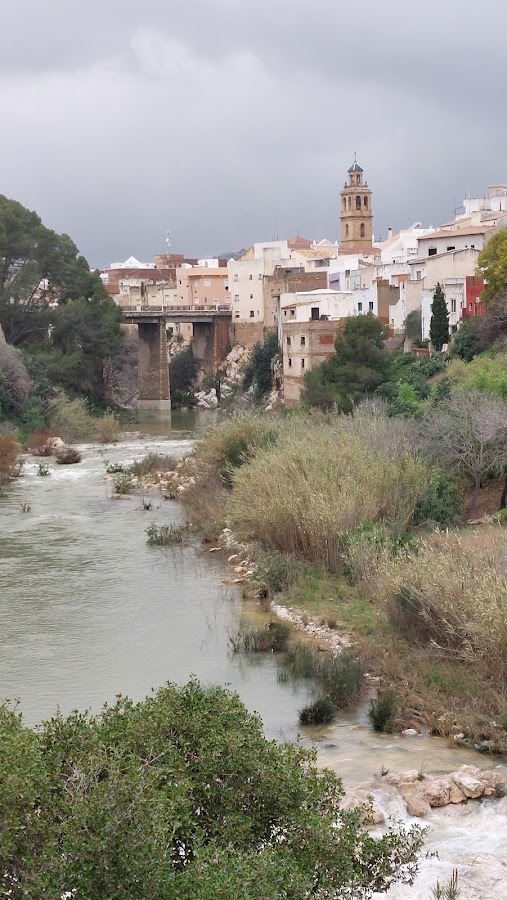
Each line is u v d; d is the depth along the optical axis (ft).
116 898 36.58
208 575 120.16
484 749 68.39
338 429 150.10
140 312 451.94
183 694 50.11
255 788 45.09
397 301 328.29
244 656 90.22
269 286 495.41
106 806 37.68
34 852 37.19
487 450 132.36
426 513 124.98
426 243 358.84
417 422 153.07
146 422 378.32
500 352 215.31
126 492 184.96
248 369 450.30
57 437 269.03
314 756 49.01
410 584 90.33
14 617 103.50
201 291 602.03
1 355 297.53
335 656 86.84
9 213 365.81
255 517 125.08
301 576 111.65
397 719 73.00
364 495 118.83
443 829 57.26
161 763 44.09
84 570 123.85
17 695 80.79
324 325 295.89
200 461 182.80
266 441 171.42
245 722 49.03
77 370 366.22
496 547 90.79
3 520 158.40
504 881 50.70
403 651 86.43
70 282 387.34
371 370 247.29
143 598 110.32
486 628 76.18
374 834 55.62
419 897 49.32
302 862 42.19
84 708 77.41
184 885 37.65
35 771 39.24
